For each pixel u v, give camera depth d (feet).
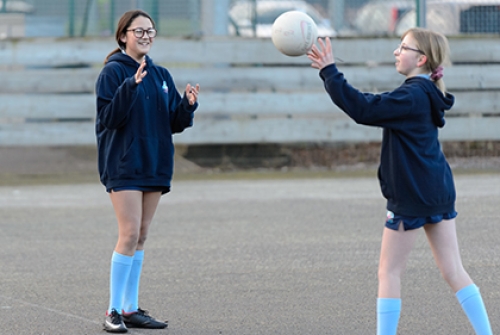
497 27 168.45
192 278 77.46
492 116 160.25
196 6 169.68
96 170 156.04
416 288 72.69
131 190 61.26
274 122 156.35
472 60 159.53
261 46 157.07
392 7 180.96
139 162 61.26
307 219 107.86
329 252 88.07
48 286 75.15
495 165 158.71
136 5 175.42
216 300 69.77
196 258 85.81
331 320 63.62
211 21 165.68
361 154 161.38
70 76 153.89
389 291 51.49
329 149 161.17
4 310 67.15
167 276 78.28
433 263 82.07
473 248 88.74
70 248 91.66
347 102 50.21
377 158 160.97
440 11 170.09
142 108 61.41
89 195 130.93
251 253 87.97
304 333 60.44
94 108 154.20
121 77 61.52
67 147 163.12
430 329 61.11
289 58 157.38
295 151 160.76
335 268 80.89
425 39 52.16
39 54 153.69
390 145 51.31
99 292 73.10
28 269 81.82
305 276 77.77
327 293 71.67
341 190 132.98
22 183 144.15
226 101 155.84
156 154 62.18
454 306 67.10
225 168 158.71
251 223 105.50
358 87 157.89
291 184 140.56
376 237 95.81
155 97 62.34
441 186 51.06
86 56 154.30
